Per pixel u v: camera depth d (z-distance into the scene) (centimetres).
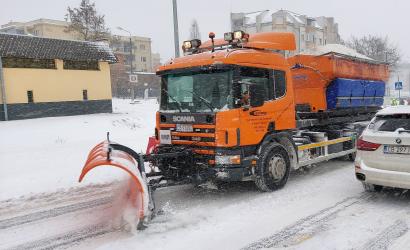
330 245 505
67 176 966
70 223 625
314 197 722
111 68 6172
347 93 1045
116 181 905
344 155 1062
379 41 5675
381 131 671
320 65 984
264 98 757
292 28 7431
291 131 834
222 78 702
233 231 562
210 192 779
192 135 720
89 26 3762
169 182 693
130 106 3372
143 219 564
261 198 722
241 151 714
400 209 642
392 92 6538
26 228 609
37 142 1562
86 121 2173
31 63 2461
